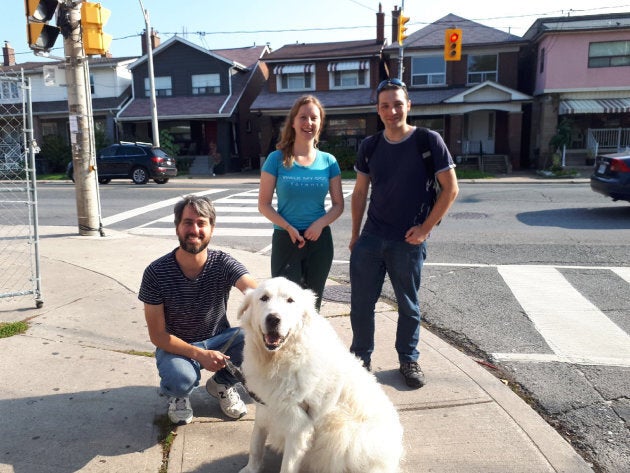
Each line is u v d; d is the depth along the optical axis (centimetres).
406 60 2889
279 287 282
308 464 292
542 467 300
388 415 284
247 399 388
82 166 970
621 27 2473
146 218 1254
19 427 332
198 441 327
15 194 1508
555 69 2594
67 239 949
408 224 390
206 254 349
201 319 357
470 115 2883
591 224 1052
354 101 2800
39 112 3297
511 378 420
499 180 2141
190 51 3131
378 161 390
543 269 740
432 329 533
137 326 504
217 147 3050
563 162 2464
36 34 812
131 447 317
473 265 773
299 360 275
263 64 3609
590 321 541
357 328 416
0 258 782
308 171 401
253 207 1390
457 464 303
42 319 516
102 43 874
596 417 360
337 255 871
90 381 393
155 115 2422
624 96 2581
